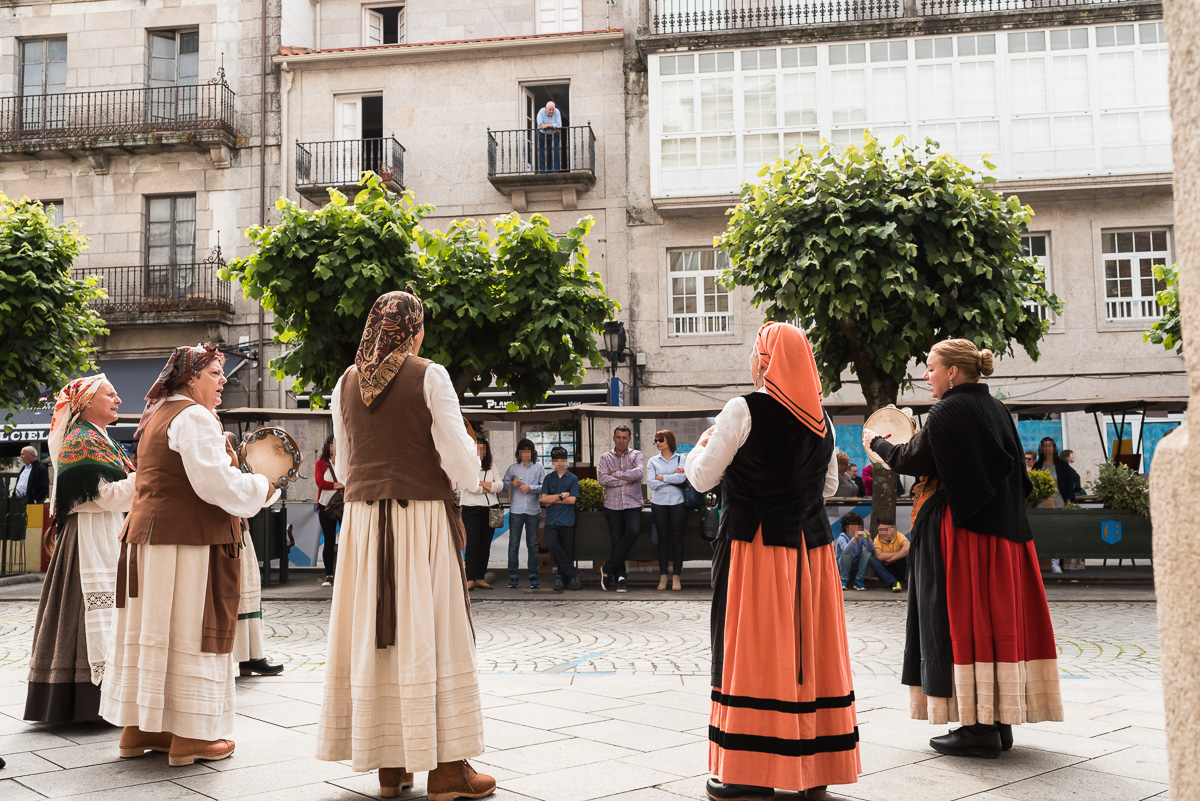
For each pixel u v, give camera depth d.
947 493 3.81
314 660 6.72
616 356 16.27
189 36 20.30
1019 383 17.86
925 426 3.95
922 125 17.77
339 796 3.27
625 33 18.98
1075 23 17.48
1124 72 17.36
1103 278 17.73
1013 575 3.81
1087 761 3.73
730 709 3.12
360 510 3.25
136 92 19.94
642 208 18.81
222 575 3.79
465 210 19.28
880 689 5.39
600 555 11.82
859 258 10.59
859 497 13.20
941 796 3.27
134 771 3.62
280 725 4.39
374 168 19.45
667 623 8.74
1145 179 17.11
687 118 18.39
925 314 10.87
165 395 3.90
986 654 3.77
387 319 3.32
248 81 19.86
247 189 19.67
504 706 4.77
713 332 18.62
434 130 19.45
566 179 18.59
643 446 17.98
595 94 19.12
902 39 17.86
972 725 3.79
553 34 19.08
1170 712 1.37
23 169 19.95
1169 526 1.38
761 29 18.12
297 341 12.20
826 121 18.00
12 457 18.22
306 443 15.85
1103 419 17.58
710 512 11.48
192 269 19.52
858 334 11.45
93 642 4.45
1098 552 11.53
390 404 3.25
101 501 4.47
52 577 4.53
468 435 3.31
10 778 3.52
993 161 17.59
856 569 11.22
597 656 6.88
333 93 19.78
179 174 19.78
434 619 3.19
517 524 11.55
